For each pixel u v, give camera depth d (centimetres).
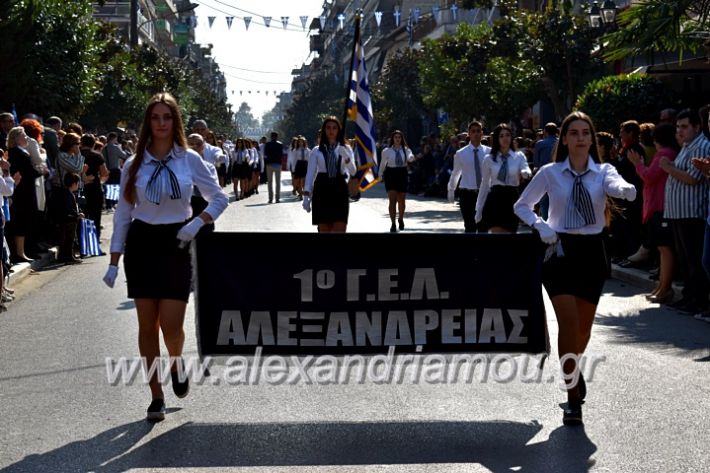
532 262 659
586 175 645
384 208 2570
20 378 767
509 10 3153
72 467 550
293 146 3105
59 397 705
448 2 5522
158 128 626
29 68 2116
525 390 712
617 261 1396
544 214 1599
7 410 672
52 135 1569
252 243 648
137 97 3803
